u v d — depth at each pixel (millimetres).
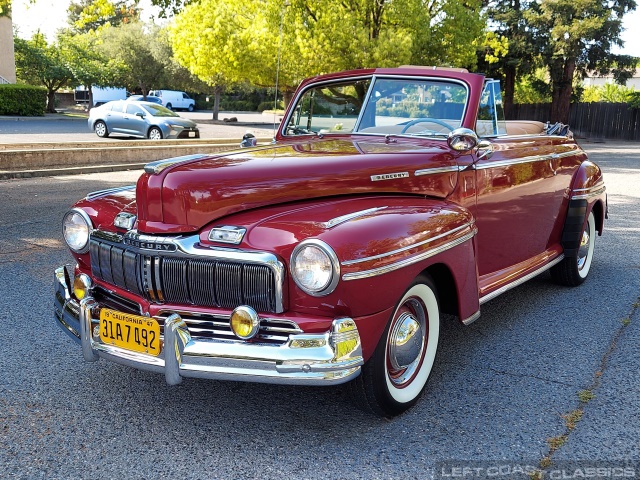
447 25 18125
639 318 4660
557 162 4934
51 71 36000
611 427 3029
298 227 2742
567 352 4004
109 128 20688
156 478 2594
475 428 3018
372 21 17625
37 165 12930
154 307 2939
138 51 41875
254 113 51875
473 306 3510
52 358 3826
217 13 19391
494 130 4223
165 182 2916
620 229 7945
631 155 20578
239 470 2656
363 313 2756
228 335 2787
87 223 3311
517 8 29422
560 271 5379
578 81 32156
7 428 2996
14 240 6770
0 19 32031
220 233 2793
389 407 3025
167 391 3414
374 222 2850
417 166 3441
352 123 4281
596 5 27578
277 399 3326
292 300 2729
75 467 2670
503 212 4176
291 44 16969
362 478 2598
